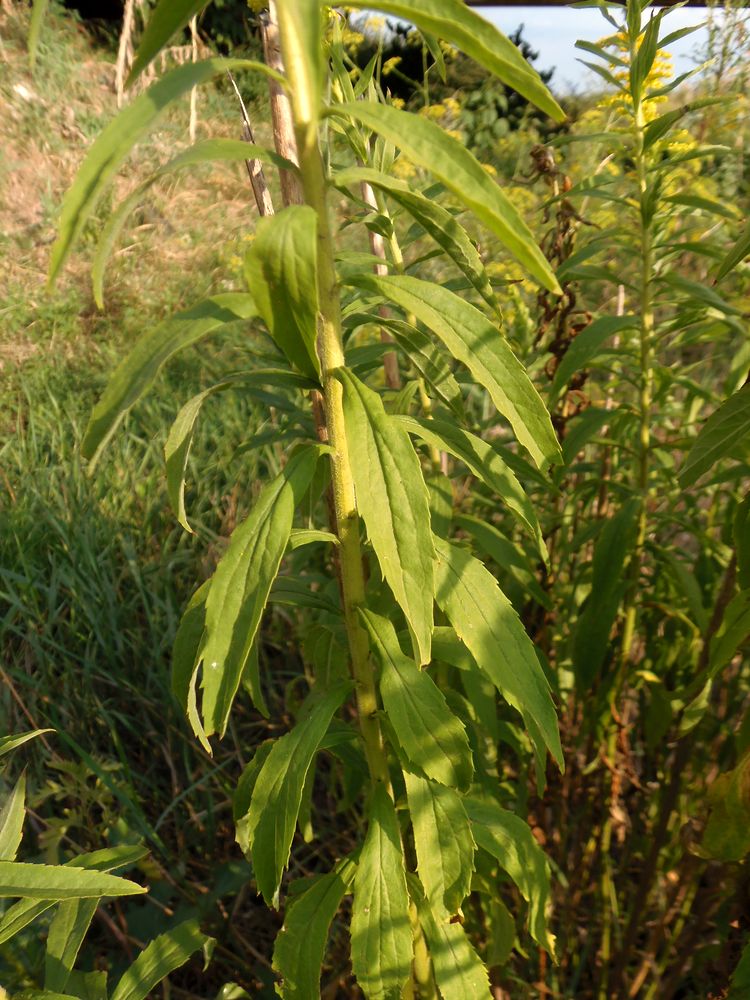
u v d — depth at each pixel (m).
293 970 0.34
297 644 0.74
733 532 0.39
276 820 0.31
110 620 0.73
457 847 0.32
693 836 0.45
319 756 0.69
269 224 0.23
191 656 0.35
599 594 0.50
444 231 0.29
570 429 0.55
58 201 1.63
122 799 0.57
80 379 1.17
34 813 0.60
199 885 0.59
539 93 0.23
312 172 0.27
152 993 0.56
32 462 0.94
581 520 0.64
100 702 0.69
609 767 0.55
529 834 0.37
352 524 0.32
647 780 0.62
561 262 0.55
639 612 0.56
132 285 1.40
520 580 0.47
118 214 0.23
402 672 0.31
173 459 0.31
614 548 0.50
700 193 0.76
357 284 0.28
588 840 0.59
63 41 2.16
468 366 0.27
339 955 0.56
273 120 0.36
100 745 0.69
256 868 0.31
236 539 0.28
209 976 0.58
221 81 1.98
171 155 1.70
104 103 2.01
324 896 0.35
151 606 0.78
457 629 0.30
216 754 0.68
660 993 0.54
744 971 0.35
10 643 0.73
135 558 0.79
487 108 1.65
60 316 1.32
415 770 0.32
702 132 0.73
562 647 0.58
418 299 0.28
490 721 0.42
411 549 0.26
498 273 0.83
